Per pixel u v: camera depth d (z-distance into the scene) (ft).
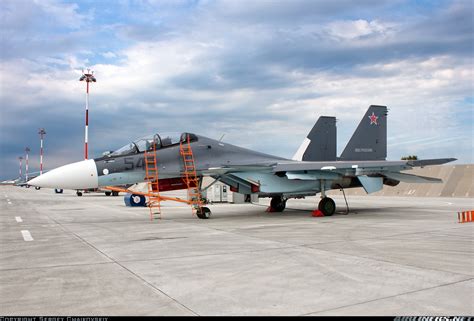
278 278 18.22
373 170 51.49
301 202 89.35
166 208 74.28
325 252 24.77
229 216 52.90
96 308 14.16
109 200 110.73
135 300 15.10
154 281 17.94
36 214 59.88
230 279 18.13
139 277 18.75
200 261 22.38
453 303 14.42
